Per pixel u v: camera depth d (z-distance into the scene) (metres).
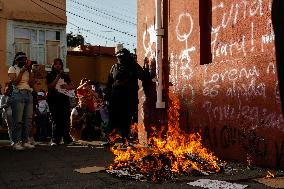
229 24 5.66
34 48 21.41
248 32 5.27
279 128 4.65
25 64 7.50
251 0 5.22
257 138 5.01
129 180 4.38
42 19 21.47
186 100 6.52
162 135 7.22
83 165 5.45
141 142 8.08
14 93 7.43
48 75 8.70
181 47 6.67
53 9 21.83
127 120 7.78
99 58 25.08
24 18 20.95
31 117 7.74
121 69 7.70
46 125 11.90
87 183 4.24
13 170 5.14
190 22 6.40
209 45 6.14
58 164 5.58
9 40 20.62
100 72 25.03
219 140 5.73
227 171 4.77
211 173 4.67
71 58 24.66
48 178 4.55
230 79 5.49
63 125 8.66
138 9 8.30
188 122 6.46
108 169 4.96
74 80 24.70
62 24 22.05
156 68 7.24
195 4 6.25
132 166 4.88
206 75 6.00
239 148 5.32
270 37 4.86
